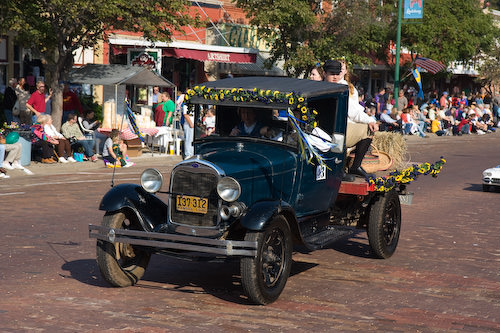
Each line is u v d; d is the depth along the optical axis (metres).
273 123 7.83
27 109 21.47
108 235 7.28
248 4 30.14
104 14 18.94
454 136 36.72
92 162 19.17
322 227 8.74
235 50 28.97
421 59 37.38
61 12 19.25
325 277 8.37
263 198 7.51
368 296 7.57
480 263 9.32
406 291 7.82
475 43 42.44
